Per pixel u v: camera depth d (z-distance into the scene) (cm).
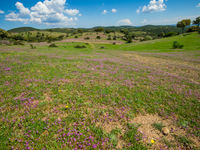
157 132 580
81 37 17125
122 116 675
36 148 451
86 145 479
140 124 624
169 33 16338
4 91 867
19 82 1062
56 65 1894
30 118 604
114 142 499
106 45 11675
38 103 758
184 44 8381
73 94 909
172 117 695
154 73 1823
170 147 496
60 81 1169
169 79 1500
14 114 630
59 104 769
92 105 774
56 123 575
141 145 494
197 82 1542
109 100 849
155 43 10006
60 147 462
